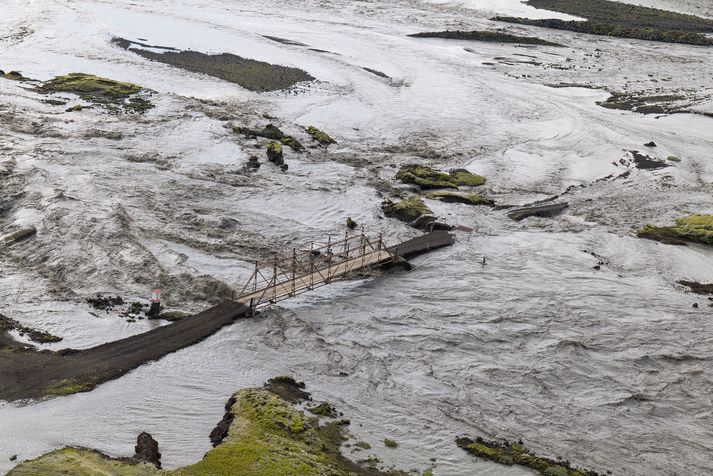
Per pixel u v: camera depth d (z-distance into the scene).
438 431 23.31
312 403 24.03
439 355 27.33
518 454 22.48
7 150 39.81
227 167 41.34
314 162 44.25
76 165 39.00
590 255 35.78
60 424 21.77
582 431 23.95
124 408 22.75
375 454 21.98
